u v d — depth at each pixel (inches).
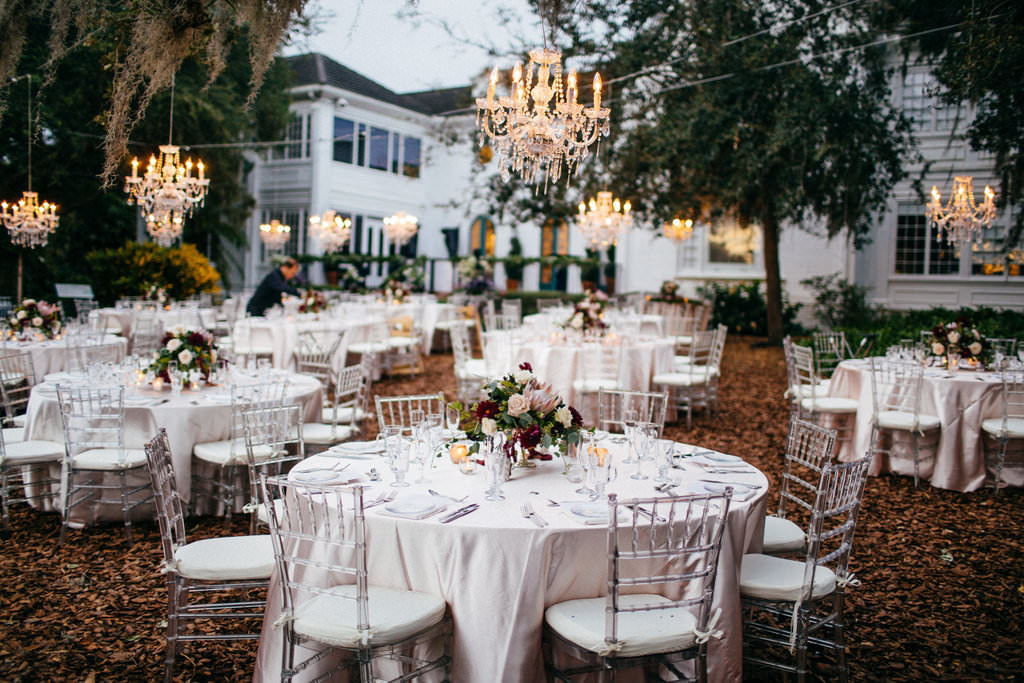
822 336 410.0
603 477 130.8
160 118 542.6
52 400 221.5
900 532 212.7
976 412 251.9
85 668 136.3
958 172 589.3
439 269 928.9
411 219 613.6
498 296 716.0
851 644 149.5
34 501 222.1
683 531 120.6
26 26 178.7
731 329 719.7
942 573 184.1
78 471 199.8
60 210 545.6
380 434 180.1
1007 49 251.3
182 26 167.3
